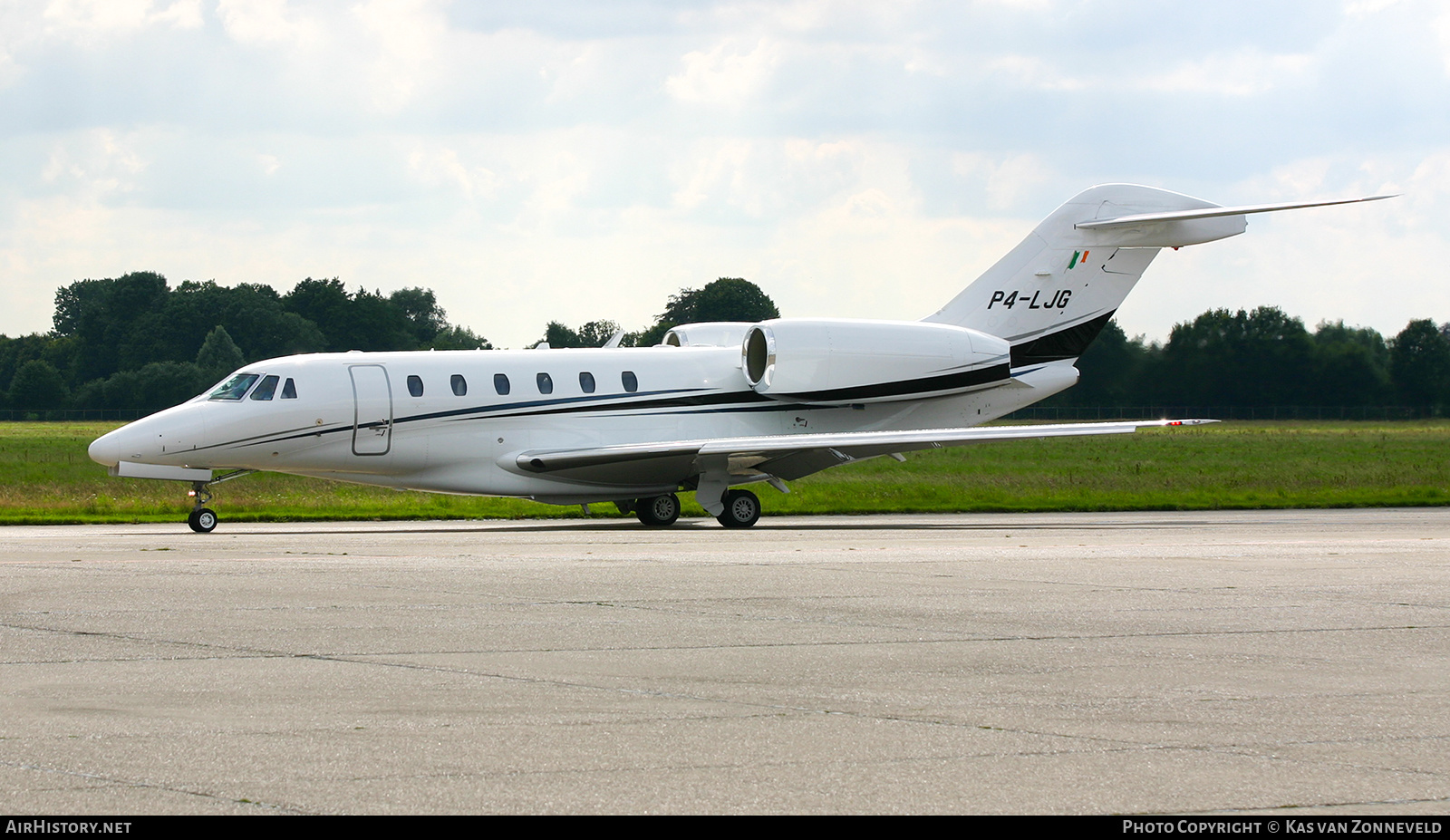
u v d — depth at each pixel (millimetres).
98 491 79250
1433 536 52625
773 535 52656
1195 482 93500
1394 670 22391
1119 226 66375
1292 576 35375
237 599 29984
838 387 62875
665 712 19047
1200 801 14992
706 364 63000
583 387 60250
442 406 57406
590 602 29734
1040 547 45094
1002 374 65688
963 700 19938
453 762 16406
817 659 23062
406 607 28781
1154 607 29297
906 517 67812
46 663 22344
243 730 17875
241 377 55688
